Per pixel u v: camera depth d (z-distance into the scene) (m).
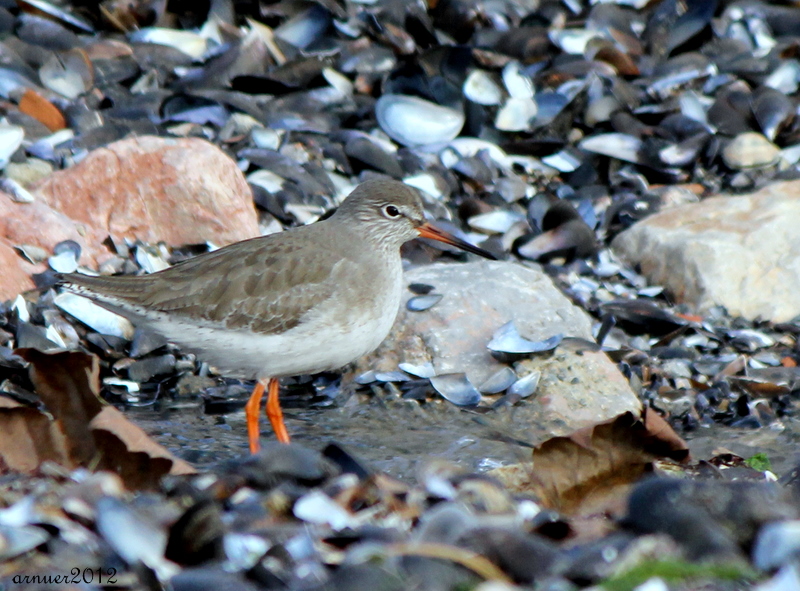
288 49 19.06
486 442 11.37
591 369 12.65
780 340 14.19
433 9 20.44
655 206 16.91
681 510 7.02
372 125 17.78
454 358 12.81
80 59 17.17
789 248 14.90
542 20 20.62
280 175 15.95
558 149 17.80
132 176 14.37
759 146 18.11
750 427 12.40
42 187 14.30
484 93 18.25
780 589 6.07
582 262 15.61
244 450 11.06
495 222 16.03
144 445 8.17
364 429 11.81
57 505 7.30
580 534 7.35
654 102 19.25
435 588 6.23
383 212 11.59
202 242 14.45
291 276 10.91
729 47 20.64
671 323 14.05
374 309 11.27
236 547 6.83
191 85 17.61
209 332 10.91
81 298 13.02
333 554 6.80
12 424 8.23
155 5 19.08
